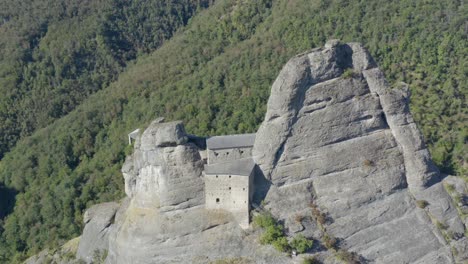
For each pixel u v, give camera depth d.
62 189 102.56
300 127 59.06
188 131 103.25
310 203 58.78
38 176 113.12
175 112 112.31
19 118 138.25
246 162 59.44
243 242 57.06
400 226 58.47
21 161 117.38
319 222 57.91
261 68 119.19
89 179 103.81
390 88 60.31
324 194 59.19
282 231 57.06
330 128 59.41
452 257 57.12
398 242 57.66
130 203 66.50
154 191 60.66
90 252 72.81
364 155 59.94
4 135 133.75
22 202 106.38
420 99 101.69
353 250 57.03
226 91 113.88
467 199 60.31
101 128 122.12
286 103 58.38
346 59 60.62
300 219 57.59
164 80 131.88
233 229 57.81
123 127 117.12
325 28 127.31
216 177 58.31
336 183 59.44
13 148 129.62
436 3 126.62
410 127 60.31
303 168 59.34
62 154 115.75
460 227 58.88
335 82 59.31
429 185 60.47
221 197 58.47
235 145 59.50
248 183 57.38
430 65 110.50
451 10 124.25
